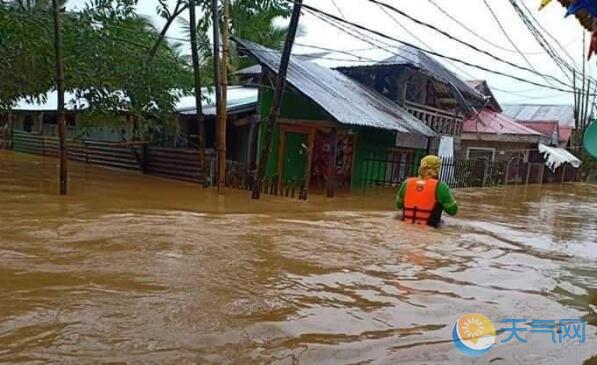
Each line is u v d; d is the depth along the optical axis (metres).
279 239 6.86
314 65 17.89
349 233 7.68
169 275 4.83
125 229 6.84
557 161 27.25
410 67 18.83
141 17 17.77
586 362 3.43
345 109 13.50
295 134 15.37
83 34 12.76
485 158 24.75
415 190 9.09
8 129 24.31
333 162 13.68
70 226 6.86
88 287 4.36
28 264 4.95
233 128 16.09
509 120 28.94
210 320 3.78
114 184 12.87
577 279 5.82
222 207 9.98
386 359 3.29
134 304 4.00
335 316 4.05
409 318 4.12
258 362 3.13
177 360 3.09
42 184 11.77
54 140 20.91
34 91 13.08
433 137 16.83
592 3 4.51
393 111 17.11
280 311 4.08
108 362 3.01
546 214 13.30
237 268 5.25
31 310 3.77
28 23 11.21
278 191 12.93
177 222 7.64
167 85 14.55
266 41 22.06
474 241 7.86
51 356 3.05
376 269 5.62
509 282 5.48
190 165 14.63
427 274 5.56
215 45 12.41
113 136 18.75
